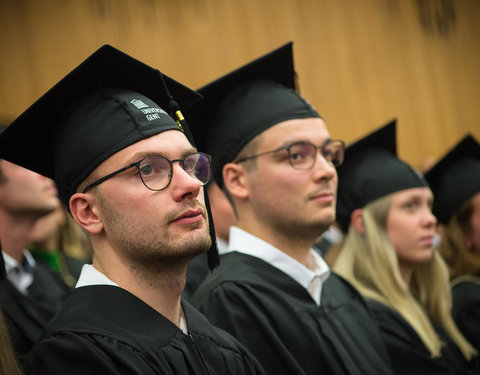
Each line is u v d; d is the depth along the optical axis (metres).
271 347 2.01
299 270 2.23
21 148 1.81
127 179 1.56
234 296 2.10
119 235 1.56
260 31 6.04
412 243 3.04
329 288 2.43
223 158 2.35
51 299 2.81
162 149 1.58
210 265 1.83
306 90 6.29
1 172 2.54
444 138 7.22
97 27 5.08
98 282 1.60
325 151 2.26
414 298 3.16
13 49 4.69
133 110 1.62
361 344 2.25
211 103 2.41
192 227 1.56
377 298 2.90
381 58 6.91
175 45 5.48
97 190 1.58
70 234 3.74
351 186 3.13
